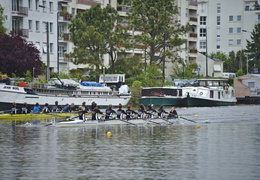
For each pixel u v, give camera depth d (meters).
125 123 77.75
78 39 141.12
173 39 154.00
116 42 143.88
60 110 90.19
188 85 151.50
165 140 58.53
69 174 40.59
